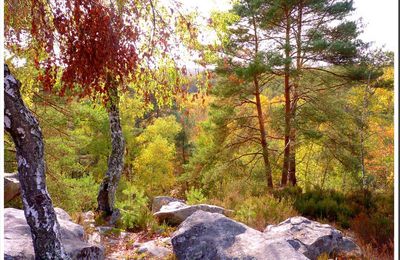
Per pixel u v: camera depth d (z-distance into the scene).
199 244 4.84
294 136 13.14
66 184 10.27
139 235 6.72
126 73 4.34
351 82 13.02
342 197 8.97
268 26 13.30
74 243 4.45
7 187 7.97
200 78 5.16
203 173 15.42
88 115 11.41
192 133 28.95
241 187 11.33
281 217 7.57
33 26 4.19
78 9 3.94
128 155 22.52
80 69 4.14
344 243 5.79
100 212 7.60
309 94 13.91
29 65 5.70
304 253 5.10
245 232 5.02
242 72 12.05
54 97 9.86
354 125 13.22
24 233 4.39
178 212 7.65
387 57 12.56
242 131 15.45
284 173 13.48
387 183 14.41
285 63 11.86
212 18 5.04
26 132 3.30
